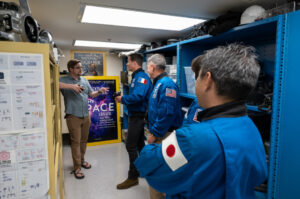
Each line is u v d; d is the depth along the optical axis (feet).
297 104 3.41
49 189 2.71
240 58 1.86
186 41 6.79
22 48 2.36
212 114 1.97
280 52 3.59
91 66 14.52
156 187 2.20
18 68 2.37
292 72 3.44
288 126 3.55
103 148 12.02
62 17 5.93
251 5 4.88
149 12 5.39
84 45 11.71
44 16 5.84
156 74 6.67
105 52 14.84
